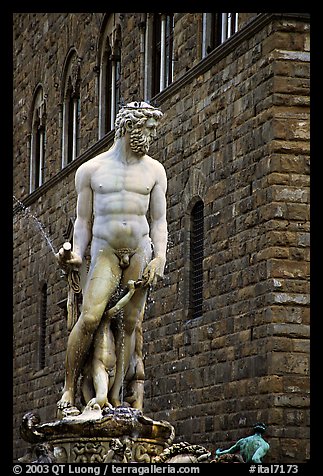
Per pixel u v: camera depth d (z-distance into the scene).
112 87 60.81
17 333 74.81
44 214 70.50
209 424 44.44
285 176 41.12
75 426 29.00
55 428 29.33
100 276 30.45
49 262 69.31
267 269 40.97
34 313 71.69
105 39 61.75
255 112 42.66
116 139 31.33
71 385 30.52
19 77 77.75
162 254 30.91
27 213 73.69
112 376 30.52
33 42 74.62
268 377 40.22
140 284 30.56
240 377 42.25
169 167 49.97
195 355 46.16
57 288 67.62
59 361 66.44
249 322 41.91
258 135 42.34
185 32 49.78
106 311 30.47
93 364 30.39
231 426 42.62
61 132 68.56
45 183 69.69
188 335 46.91
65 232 66.56
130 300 30.72
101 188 30.80
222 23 47.44
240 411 42.00
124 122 30.97
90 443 29.00
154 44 54.94
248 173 42.88
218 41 47.69
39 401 69.56
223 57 45.34
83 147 64.31
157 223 31.27
